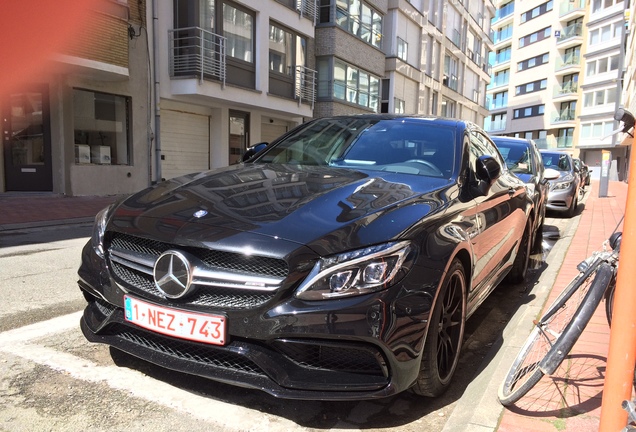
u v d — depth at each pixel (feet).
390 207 8.43
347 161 11.68
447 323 8.82
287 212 8.08
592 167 162.71
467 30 126.11
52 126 39.88
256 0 54.19
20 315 12.64
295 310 7.11
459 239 8.70
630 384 5.79
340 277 7.16
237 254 7.50
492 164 11.09
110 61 39.06
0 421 7.70
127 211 9.07
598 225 30.40
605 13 159.02
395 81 87.76
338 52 68.08
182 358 7.98
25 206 34.14
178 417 7.98
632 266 5.68
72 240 24.08
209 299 7.67
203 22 48.26
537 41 188.85
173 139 51.26
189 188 9.55
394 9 85.46
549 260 20.57
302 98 64.08
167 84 48.24
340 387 7.21
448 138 11.99
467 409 8.34
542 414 7.85
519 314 13.64
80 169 41.04
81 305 13.60
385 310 7.13
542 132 187.42
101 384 8.94
